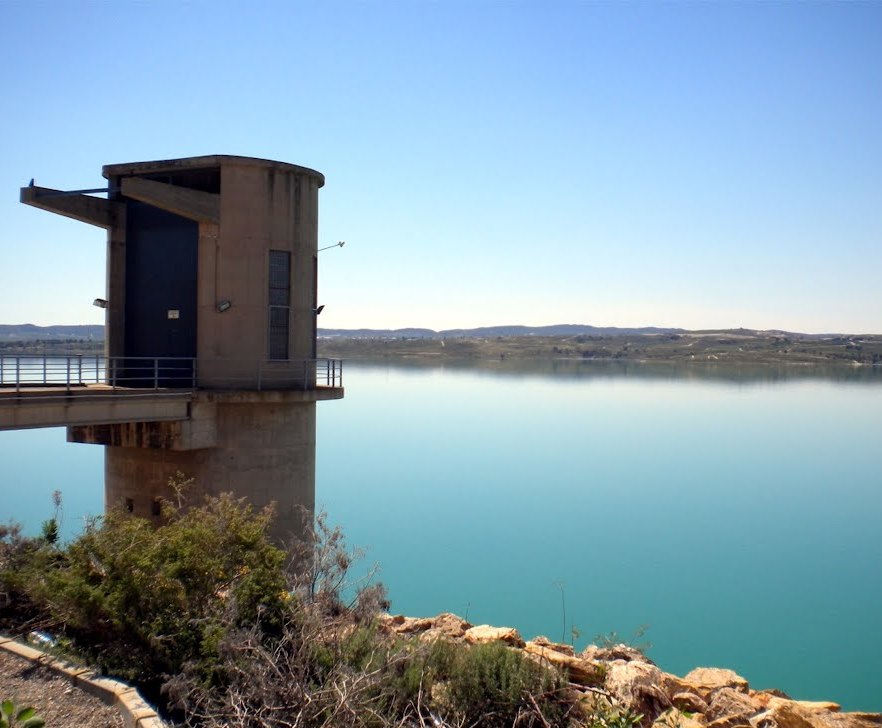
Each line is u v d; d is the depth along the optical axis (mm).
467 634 10719
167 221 19172
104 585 9266
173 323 19016
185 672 8023
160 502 17969
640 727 8000
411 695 8141
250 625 8656
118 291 19469
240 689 7777
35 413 14414
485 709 8039
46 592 9922
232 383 18094
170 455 17969
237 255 18125
